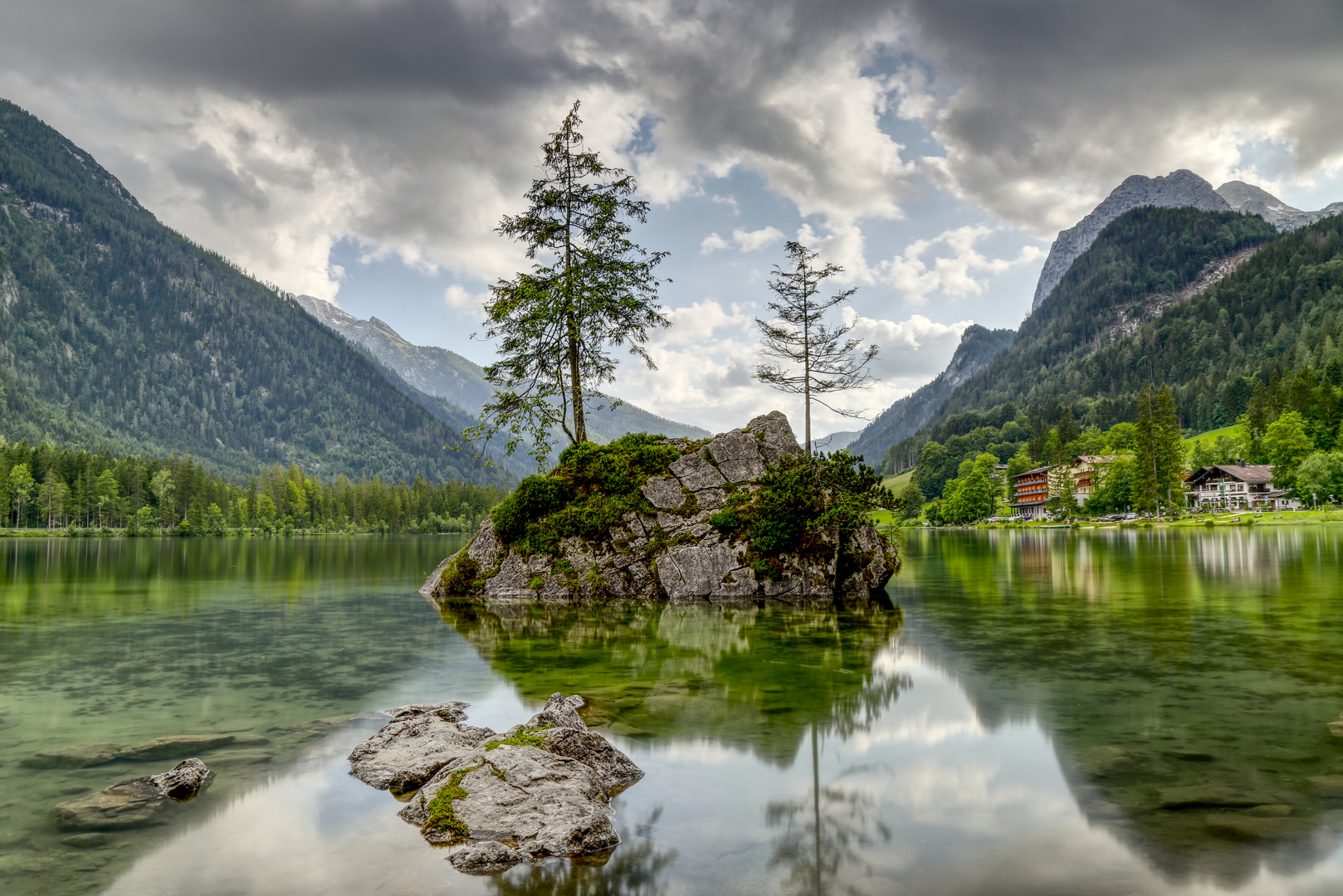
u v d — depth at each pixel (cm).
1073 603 2389
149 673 1355
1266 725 973
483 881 573
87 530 14300
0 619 2111
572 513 2886
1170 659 1431
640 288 3356
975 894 547
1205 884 557
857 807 716
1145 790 748
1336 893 540
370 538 15075
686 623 2017
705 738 940
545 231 3322
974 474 16200
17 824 679
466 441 3291
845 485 2905
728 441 3089
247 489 18075
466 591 2834
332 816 704
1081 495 16025
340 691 1210
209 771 813
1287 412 11869
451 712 1050
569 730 838
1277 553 4741
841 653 1538
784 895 548
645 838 654
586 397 3384
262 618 2138
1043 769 815
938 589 2952
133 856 612
